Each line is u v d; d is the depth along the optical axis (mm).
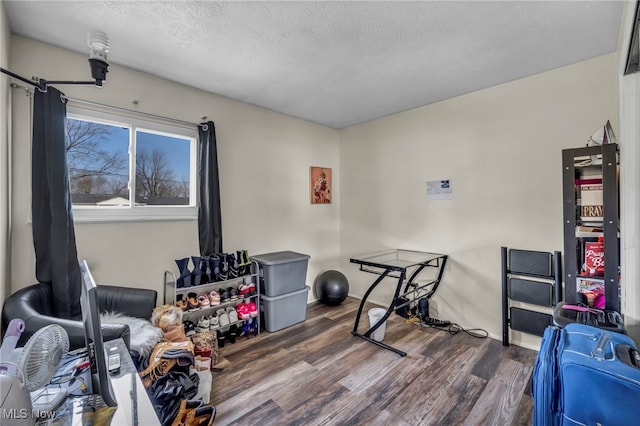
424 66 2342
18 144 1898
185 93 2701
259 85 2711
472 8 1650
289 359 2367
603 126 2008
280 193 3512
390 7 1639
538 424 1374
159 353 1589
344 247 4184
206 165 2758
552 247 2416
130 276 2377
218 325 2584
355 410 1771
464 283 2953
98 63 1581
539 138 2473
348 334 2846
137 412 916
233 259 2746
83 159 2211
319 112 3490
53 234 1908
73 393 1015
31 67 1948
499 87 2691
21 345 1479
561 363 1274
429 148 3221
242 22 1772
